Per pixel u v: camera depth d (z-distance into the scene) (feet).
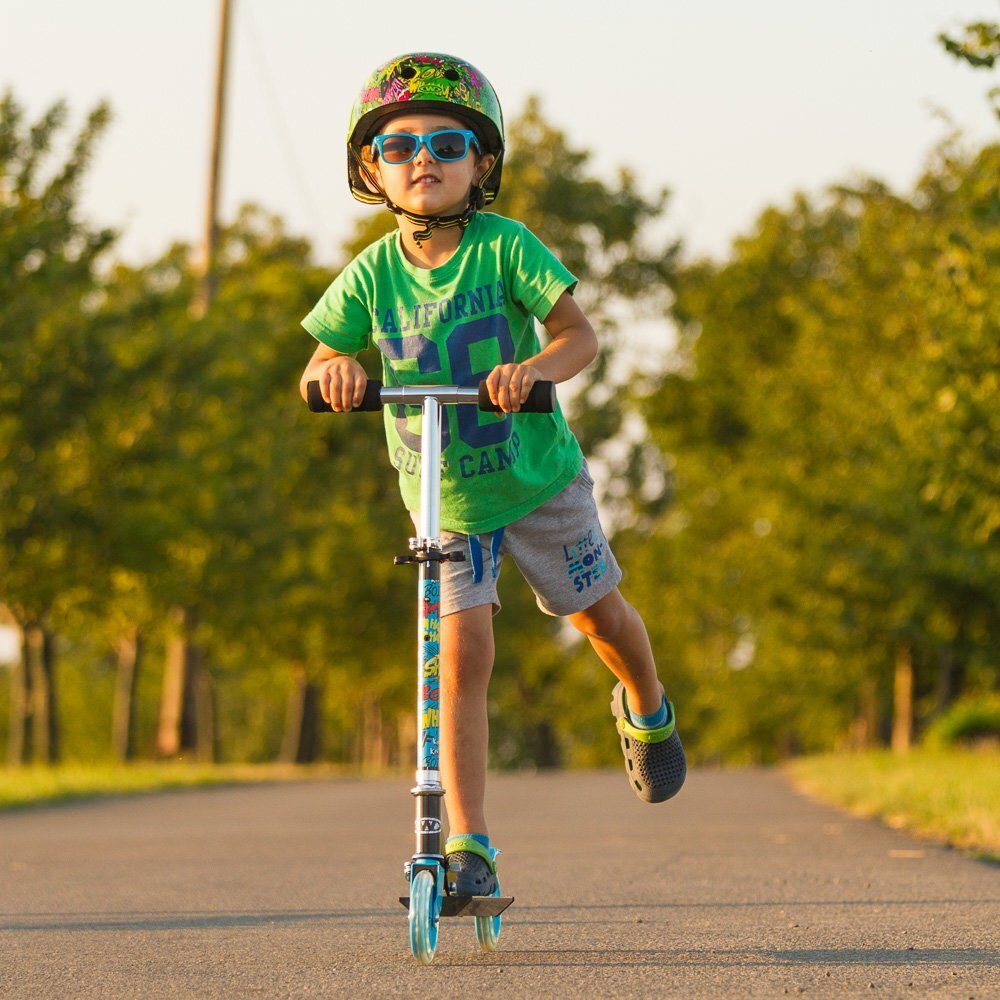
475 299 27.17
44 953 28.25
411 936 23.32
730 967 24.85
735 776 137.90
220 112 173.88
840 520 170.50
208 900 38.17
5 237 126.41
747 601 223.10
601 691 391.24
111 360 139.54
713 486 268.00
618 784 127.24
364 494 257.75
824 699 255.09
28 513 141.69
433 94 26.25
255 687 384.68
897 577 160.25
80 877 45.57
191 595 182.29
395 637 253.65
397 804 100.37
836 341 185.47
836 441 172.04
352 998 22.44
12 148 130.52
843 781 100.32
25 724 165.27
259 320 190.70
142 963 26.71
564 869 45.27
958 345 79.05
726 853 50.57
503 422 26.73
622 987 22.99
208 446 171.53
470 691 26.63
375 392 24.86
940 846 52.80
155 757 208.54
